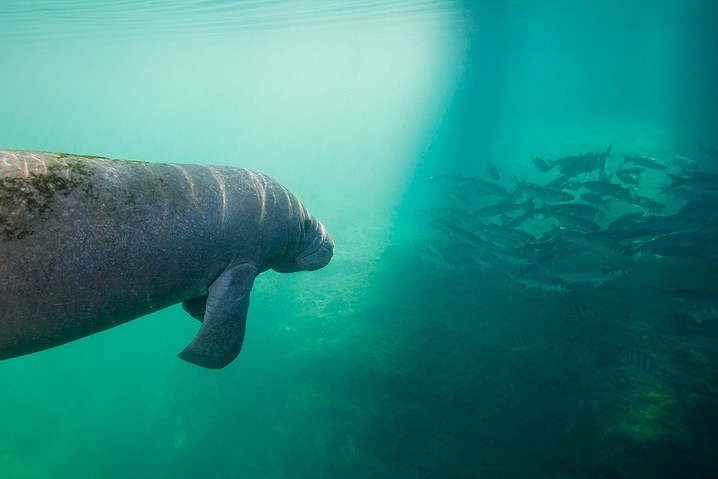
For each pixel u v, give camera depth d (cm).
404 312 1205
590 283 1080
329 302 1431
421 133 5538
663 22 5147
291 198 378
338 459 789
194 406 1147
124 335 1625
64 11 1986
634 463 600
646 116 4341
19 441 1248
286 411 962
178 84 9294
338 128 9831
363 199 2962
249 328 1411
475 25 3447
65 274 190
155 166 250
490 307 1112
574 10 3253
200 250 261
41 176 187
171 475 984
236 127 14400
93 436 1216
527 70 14525
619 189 1084
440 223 1238
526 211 1116
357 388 938
